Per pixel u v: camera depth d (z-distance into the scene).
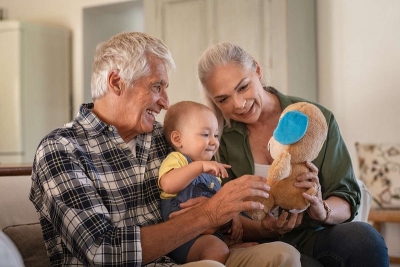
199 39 4.18
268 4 3.93
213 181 1.80
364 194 2.29
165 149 1.84
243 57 1.94
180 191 1.71
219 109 2.04
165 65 1.77
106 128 1.70
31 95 5.27
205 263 1.44
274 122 2.04
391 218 3.48
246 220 1.85
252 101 1.95
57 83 5.48
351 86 4.14
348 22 4.14
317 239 1.89
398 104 3.98
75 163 1.58
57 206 1.52
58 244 1.62
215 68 1.93
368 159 3.80
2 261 0.98
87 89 5.54
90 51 5.50
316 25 4.25
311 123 1.51
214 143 1.81
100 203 1.55
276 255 1.51
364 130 4.10
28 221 1.88
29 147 5.27
